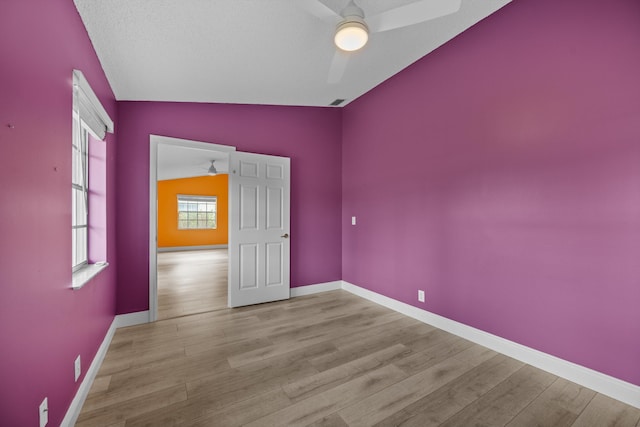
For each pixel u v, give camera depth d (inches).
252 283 136.4
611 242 67.0
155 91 110.2
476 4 84.9
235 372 77.0
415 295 118.3
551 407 63.3
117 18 70.5
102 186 94.5
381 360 83.5
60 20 56.1
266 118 143.8
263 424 57.9
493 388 70.1
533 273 80.9
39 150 47.1
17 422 40.0
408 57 112.5
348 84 131.6
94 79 80.7
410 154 120.6
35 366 45.0
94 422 58.0
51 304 50.9
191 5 68.1
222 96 125.2
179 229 368.2
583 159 71.2
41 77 47.9
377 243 138.9
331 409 62.5
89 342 73.3
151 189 116.4
